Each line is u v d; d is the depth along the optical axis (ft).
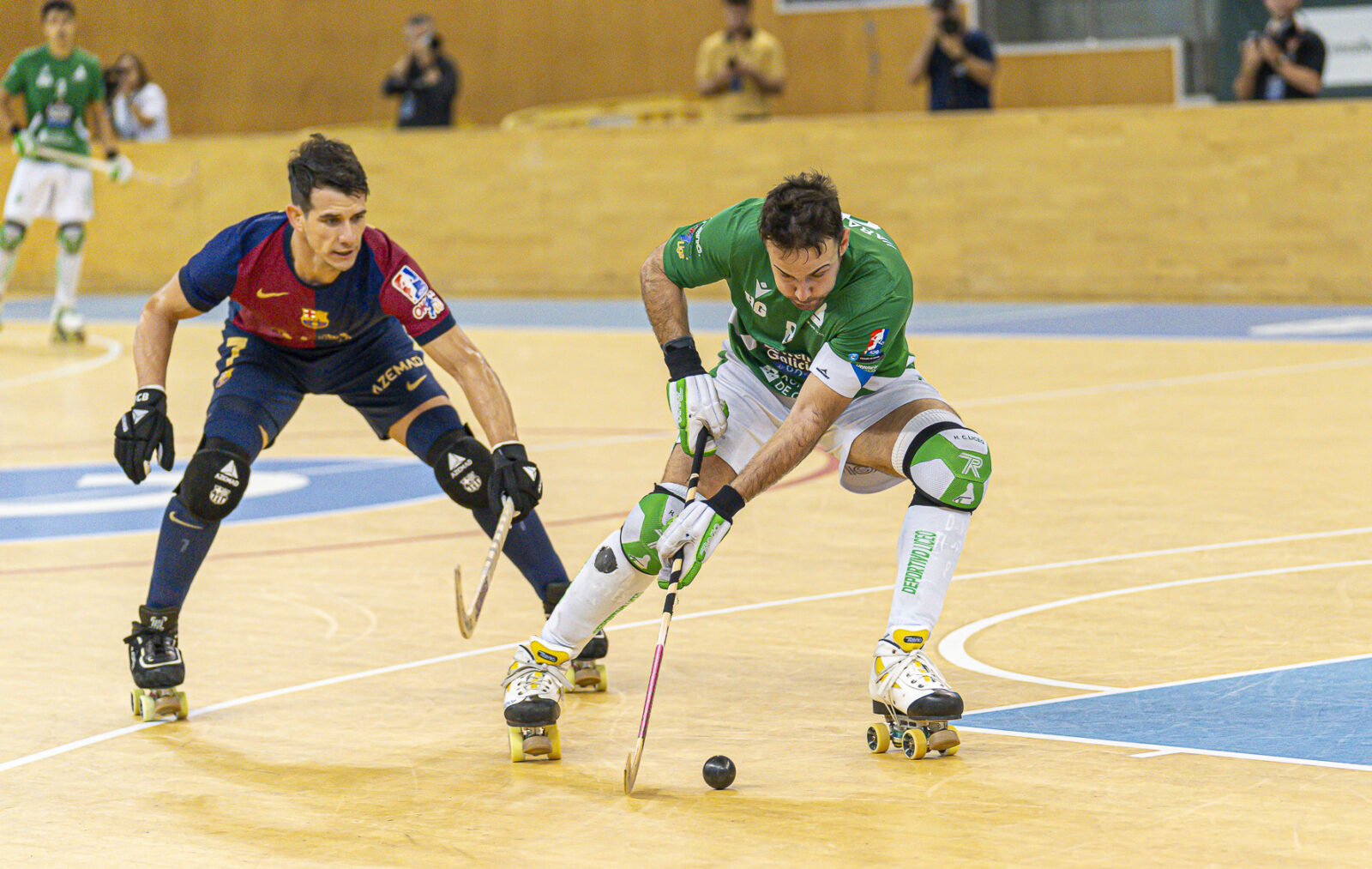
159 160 141.08
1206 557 43.88
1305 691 31.91
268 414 33.63
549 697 29.48
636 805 26.81
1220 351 89.45
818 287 27.66
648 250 129.90
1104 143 117.08
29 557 47.47
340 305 32.35
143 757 29.89
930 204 122.11
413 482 59.11
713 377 31.81
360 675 35.32
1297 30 114.73
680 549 28.68
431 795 27.53
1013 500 52.39
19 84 101.81
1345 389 74.49
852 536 48.26
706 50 134.82
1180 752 28.58
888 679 29.30
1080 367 85.05
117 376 90.33
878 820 25.68
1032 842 24.45
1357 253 111.55
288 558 46.80
